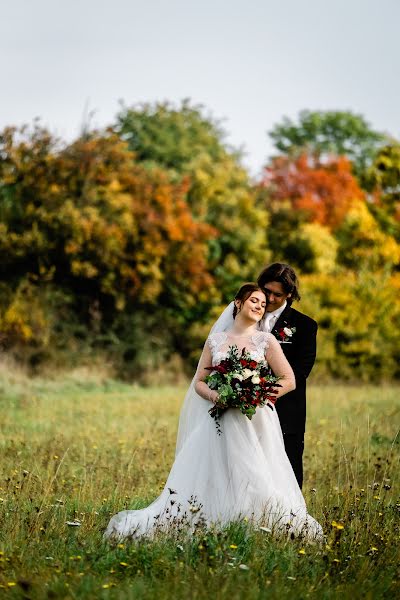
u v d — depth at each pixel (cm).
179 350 4753
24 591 719
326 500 1136
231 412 973
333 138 7638
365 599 733
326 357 4291
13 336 4231
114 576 780
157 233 4516
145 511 966
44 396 3112
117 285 4528
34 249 4272
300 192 5869
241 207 5144
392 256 5356
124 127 5894
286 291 1022
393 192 6206
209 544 823
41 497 1102
